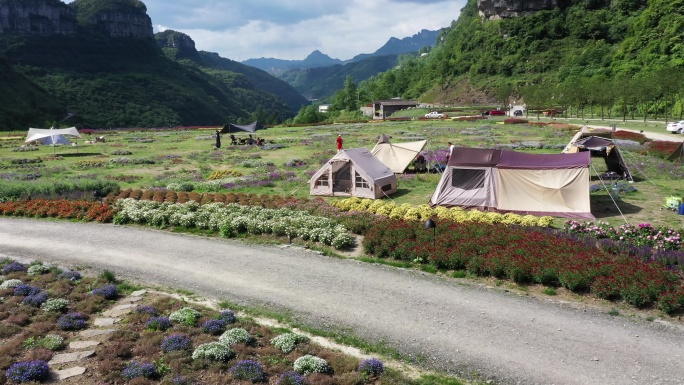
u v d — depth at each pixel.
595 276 15.48
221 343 12.13
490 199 25.14
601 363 11.50
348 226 22.31
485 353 12.10
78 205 27.61
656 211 24.38
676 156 37.12
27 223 25.70
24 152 57.66
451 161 26.28
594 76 123.94
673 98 87.44
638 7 183.88
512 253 17.47
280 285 16.67
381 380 10.88
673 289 14.32
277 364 11.56
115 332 12.94
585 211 23.48
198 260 19.38
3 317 14.04
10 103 166.75
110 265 18.98
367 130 78.94
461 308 14.60
